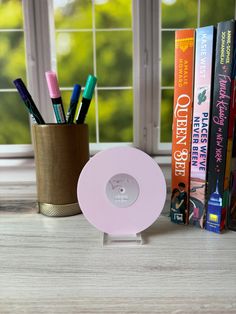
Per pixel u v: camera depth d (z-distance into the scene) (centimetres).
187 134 47
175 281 34
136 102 65
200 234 46
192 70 45
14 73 64
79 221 52
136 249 42
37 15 62
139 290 32
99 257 40
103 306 30
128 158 45
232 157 47
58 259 39
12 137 67
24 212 56
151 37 62
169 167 63
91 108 65
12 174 63
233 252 41
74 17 62
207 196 47
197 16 61
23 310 30
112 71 64
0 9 61
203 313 29
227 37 41
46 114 66
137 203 46
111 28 62
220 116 43
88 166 45
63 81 64
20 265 38
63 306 30
